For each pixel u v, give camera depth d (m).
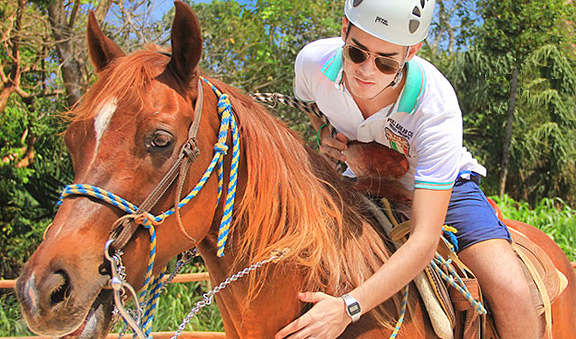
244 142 1.83
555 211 7.36
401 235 1.98
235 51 8.47
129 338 3.59
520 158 10.75
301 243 1.78
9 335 5.28
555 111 10.57
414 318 1.91
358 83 1.91
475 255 2.11
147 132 1.53
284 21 8.89
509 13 10.47
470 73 10.82
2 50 8.32
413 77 1.92
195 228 1.68
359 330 1.83
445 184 1.84
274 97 2.26
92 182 1.49
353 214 1.99
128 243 1.54
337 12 9.30
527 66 10.62
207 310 5.65
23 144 8.19
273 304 1.84
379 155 2.16
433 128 1.89
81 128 1.55
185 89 1.66
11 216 8.80
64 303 1.42
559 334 2.58
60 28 7.64
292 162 1.90
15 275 8.70
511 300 2.02
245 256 1.84
